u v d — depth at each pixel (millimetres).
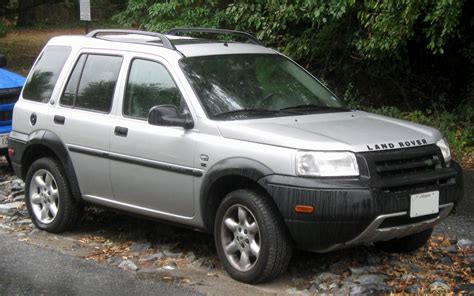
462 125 11719
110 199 6668
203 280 5781
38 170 7289
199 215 5918
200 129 5840
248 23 12188
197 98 5949
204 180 5762
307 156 5258
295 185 5215
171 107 5891
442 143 6020
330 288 5547
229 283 5695
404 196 5367
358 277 5777
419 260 6281
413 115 11914
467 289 5469
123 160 6375
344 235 5234
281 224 5430
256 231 5539
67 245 6879
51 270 6035
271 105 6184
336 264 6098
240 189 5676
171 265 6227
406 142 5609
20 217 7887
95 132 6609
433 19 9617
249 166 5441
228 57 6543
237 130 5621
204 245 6805
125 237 7164
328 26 11695
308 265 6109
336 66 12930
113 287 5594
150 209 6344
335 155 5262
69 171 6910
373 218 5203
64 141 6914
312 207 5164
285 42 12312
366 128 5820
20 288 5578
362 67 13039
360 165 5270
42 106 7238
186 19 12352
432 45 10117
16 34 32969
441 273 5914
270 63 6730
